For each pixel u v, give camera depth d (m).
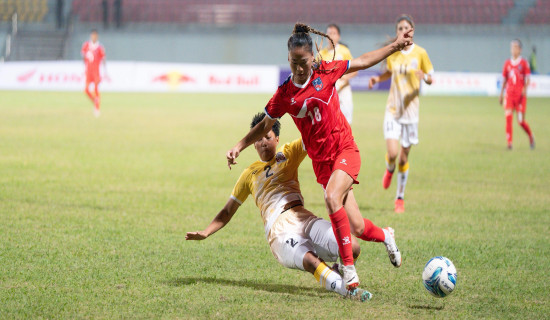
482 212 26.77
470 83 113.88
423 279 15.21
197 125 61.06
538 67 120.56
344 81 30.75
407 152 27.52
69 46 119.12
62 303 14.74
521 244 21.41
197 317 13.95
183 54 120.25
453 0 131.88
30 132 52.22
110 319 13.78
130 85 109.44
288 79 15.43
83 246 20.00
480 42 120.12
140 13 127.56
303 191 31.33
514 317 14.27
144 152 43.16
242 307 14.65
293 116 15.82
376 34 121.38
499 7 129.88
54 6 124.00
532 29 120.69
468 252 20.22
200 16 128.62
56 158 39.19
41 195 28.05
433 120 70.69
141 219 24.22
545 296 15.88
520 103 47.50
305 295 15.72
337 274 14.95
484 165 40.09
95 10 124.12
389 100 28.16
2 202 26.41
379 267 18.50
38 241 20.42
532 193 31.08
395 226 24.05
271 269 18.08
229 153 15.54
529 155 44.84
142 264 18.25
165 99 93.81
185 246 20.45
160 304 14.80
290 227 15.62
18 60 117.19
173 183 32.28
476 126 64.88
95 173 34.38
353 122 67.19
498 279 17.33
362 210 27.11
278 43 120.94
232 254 19.62
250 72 111.19
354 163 15.84
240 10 129.00
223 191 30.50
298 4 131.00
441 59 120.69
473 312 14.59
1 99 86.31
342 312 14.41
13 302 14.73
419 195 30.50
